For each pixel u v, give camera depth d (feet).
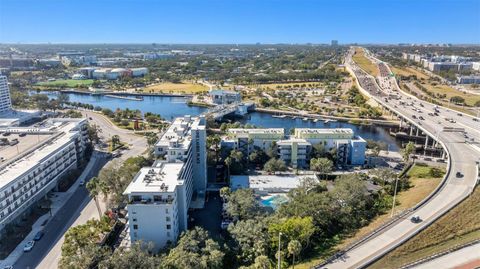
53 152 620.49
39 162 571.69
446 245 380.78
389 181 623.36
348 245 391.24
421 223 423.64
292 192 543.80
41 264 430.20
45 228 509.35
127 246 457.27
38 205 561.43
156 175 497.46
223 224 507.71
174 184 465.06
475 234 397.80
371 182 643.04
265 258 362.53
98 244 429.79
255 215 488.44
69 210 561.43
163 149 594.65
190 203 584.81
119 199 533.14
